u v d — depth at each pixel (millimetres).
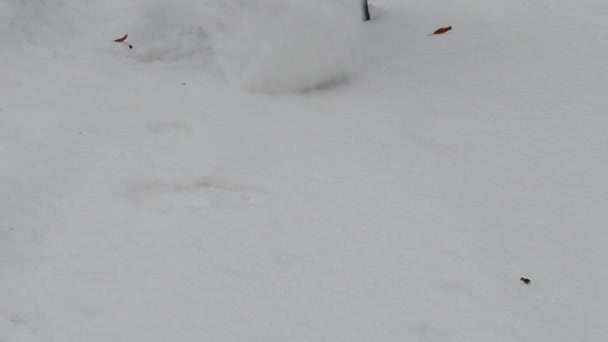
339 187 3322
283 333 2338
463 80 4625
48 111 3855
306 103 4328
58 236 2830
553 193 3318
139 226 2932
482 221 3082
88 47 4863
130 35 5027
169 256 2719
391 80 4676
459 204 3209
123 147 3596
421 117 4117
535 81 4547
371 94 4453
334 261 2754
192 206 3115
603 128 3906
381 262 2762
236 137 3781
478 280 2674
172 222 2967
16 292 2477
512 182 3420
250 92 4453
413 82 4625
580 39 5203
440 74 4738
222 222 2980
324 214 3092
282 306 2473
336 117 4105
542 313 2510
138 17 5164
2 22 4641
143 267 2648
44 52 4676
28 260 2672
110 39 4980
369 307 2490
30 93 4074
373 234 2947
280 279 2621
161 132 3820
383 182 3379
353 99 4379
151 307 2422
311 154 3639
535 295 2607
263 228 2953
